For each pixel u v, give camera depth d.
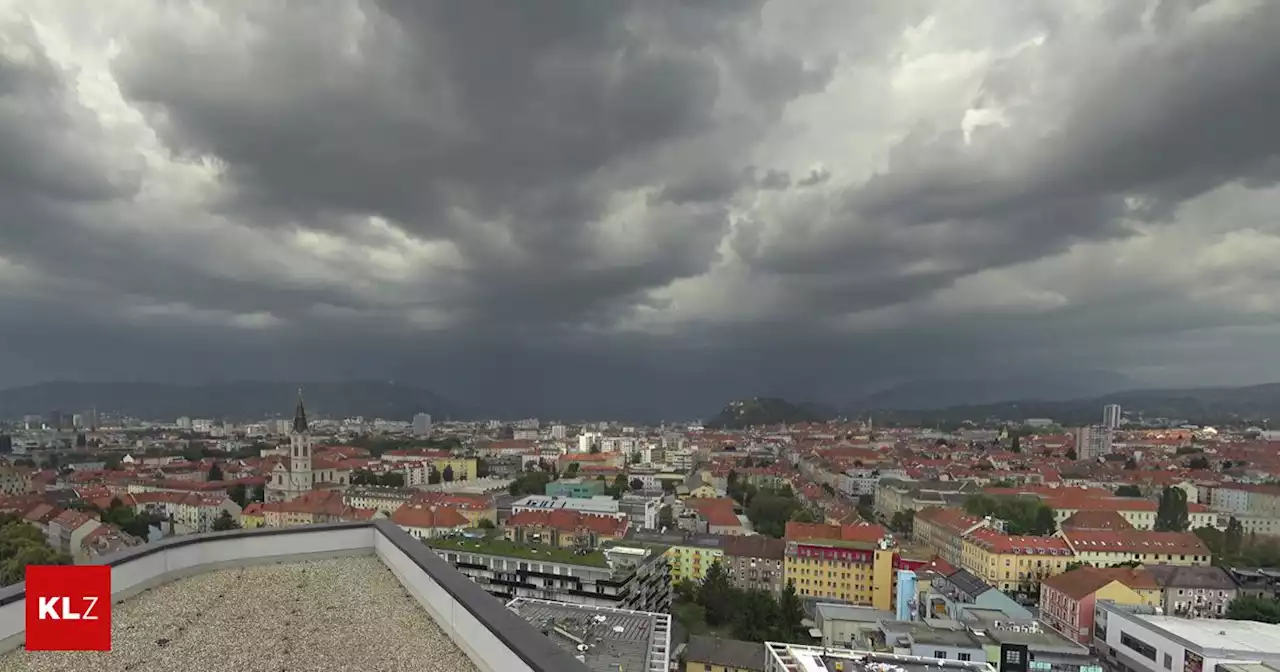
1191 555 128.62
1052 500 174.62
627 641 55.38
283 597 20.80
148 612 19.22
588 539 115.12
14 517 123.94
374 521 27.11
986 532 136.50
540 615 61.56
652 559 94.81
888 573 113.00
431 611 19.08
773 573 118.94
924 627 82.25
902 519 181.75
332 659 16.17
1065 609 100.31
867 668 59.44
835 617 92.50
